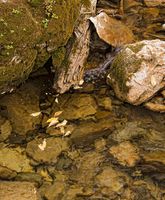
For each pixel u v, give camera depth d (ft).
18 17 8.81
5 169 9.02
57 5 9.23
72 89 10.52
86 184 9.00
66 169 9.18
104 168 9.25
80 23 10.19
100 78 10.79
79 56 10.32
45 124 9.80
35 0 9.11
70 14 9.53
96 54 11.16
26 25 8.87
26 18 8.88
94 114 10.09
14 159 9.19
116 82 10.38
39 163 9.20
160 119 10.16
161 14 12.44
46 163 9.21
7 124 9.68
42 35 9.14
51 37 9.31
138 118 10.12
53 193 8.82
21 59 9.14
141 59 10.25
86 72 10.83
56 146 9.48
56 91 10.38
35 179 8.95
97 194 8.88
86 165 9.27
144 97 10.24
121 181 9.09
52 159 9.29
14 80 9.61
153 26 12.10
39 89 10.35
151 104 10.29
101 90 10.55
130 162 9.36
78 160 9.32
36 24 9.00
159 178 9.15
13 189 8.70
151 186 9.05
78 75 10.50
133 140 9.73
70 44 10.19
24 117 9.83
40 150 9.38
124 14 12.31
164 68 10.25
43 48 9.41
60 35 9.45
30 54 9.21
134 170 9.25
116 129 9.88
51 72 10.55
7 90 9.93
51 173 9.09
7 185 8.75
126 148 9.57
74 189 8.91
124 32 11.45
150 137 9.80
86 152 9.45
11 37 8.76
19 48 8.95
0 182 8.79
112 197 8.87
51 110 10.05
